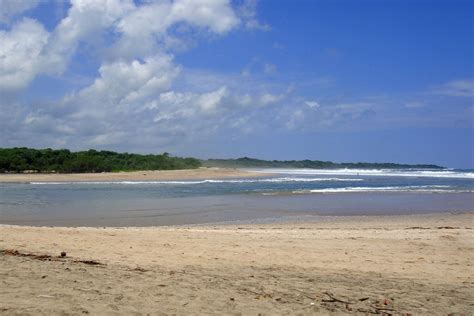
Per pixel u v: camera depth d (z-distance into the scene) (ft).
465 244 43.06
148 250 37.27
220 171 268.82
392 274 30.27
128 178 210.18
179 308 20.56
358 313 21.49
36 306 19.62
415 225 64.59
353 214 78.95
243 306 21.33
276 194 119.85
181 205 93.04
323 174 288.71
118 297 21.59
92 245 39.19
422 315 21.45
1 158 261.44
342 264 33.40
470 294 25.14
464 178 227.20
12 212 80.53
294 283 26.55
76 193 124.98
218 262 32.91
